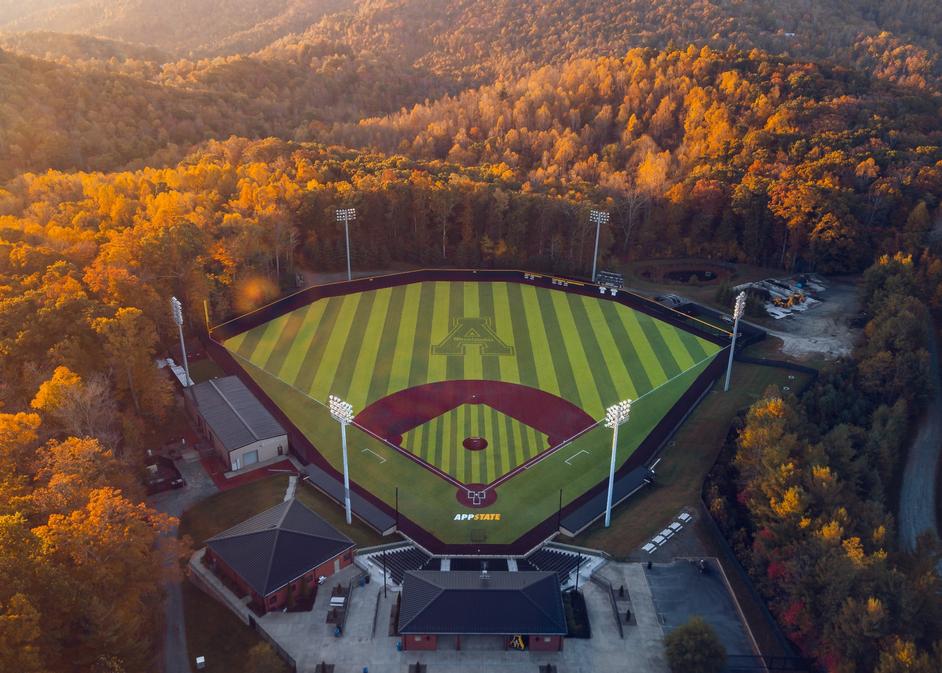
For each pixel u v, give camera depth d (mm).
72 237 110688
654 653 58844
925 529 78625
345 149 191875
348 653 58219
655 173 158375
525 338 115312
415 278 138250
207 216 125938
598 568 68188
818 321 121188
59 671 49500
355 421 92062
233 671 56594
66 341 80938
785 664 57000
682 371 105188
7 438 62875
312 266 141875
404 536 72812
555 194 155250
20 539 51219
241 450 82125
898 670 48000
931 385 94000
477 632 57219
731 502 77125
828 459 73250
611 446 87875
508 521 75250
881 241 136750
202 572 66250
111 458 66312
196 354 107688
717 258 150375
